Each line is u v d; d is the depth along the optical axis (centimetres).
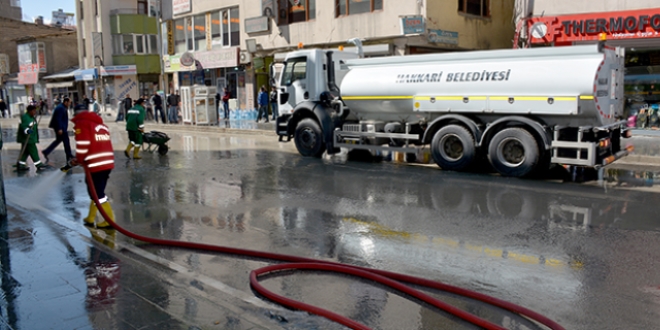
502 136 1055
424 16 1970
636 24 1546
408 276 507
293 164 1298
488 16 2278
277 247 632
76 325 396
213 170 1228
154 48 4309
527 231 679
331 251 612
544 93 991
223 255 598
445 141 1142
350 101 1279
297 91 1412
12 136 2412
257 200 894
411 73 1173
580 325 418
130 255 585
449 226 709
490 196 891
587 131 989
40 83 5084
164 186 1038
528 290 488
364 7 2162
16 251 584
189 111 2508
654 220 723
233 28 2877
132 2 4347
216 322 402
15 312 420
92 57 4369
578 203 831
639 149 1353
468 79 1082
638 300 463
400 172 1151
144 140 1479
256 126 2341
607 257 574
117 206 867
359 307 450
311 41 2384
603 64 965
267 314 423
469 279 518
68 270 520
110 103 4294
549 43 1728
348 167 1235
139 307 430
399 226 714
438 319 425
